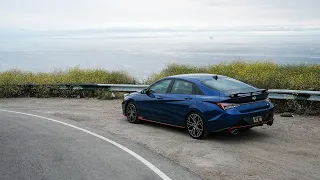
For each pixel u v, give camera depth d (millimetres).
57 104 14945
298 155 6945
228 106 7684
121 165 6445
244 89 8188
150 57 154750
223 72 17234
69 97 16984
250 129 9312
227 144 7887
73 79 19141
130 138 8625
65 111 13070
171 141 8250
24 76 20797
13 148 7766
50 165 6523
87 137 8742
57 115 12211
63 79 19234
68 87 17125
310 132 8820
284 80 13914
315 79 13430
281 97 11273
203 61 98938
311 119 10258
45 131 9484
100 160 6773
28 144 8094
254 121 7844
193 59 119250
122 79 18938
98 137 8719
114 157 6965
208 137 8570
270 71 17047
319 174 5871
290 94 11141
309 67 18000
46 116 12008
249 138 8383
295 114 11000
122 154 7176
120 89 15789
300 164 6398
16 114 12500
